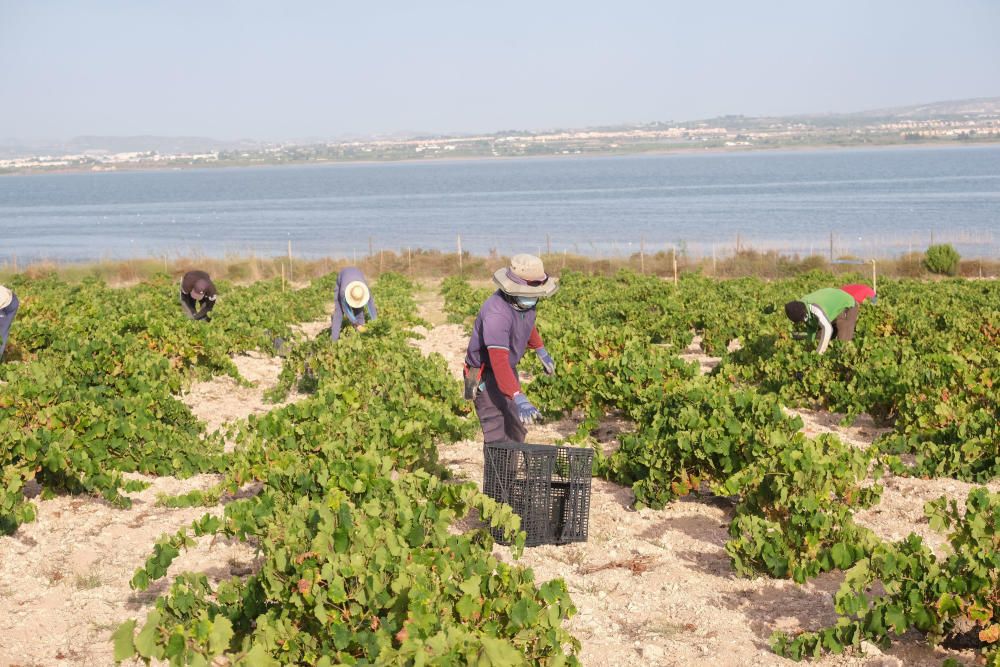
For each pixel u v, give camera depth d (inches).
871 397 412.8
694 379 397.4
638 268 1437.0
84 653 200.1
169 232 3233.3
